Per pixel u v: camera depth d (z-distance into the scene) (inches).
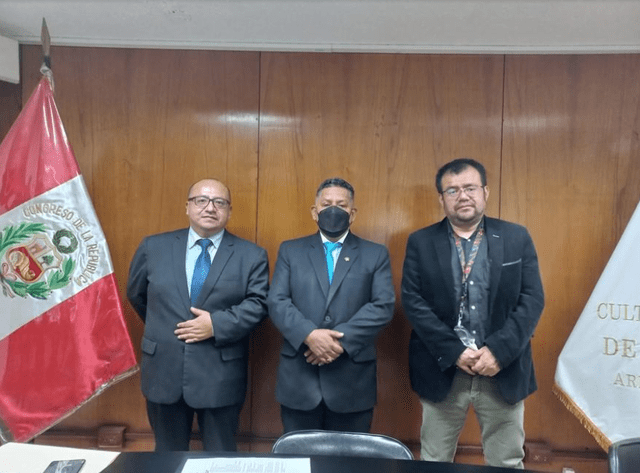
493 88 91.4
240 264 77.2
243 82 93.2
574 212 90.8
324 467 43.9
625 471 43.2
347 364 70.9
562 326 90.9
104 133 93.6
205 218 75.6
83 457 44.9
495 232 71.5
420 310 71.1
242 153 93.5
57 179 75.7
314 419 73.2
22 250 74.6
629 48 87.7
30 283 74.7
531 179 91.3
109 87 93.5
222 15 81.0
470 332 70.1
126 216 94.0
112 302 75.7
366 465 44.6
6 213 74.3
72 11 80.7
